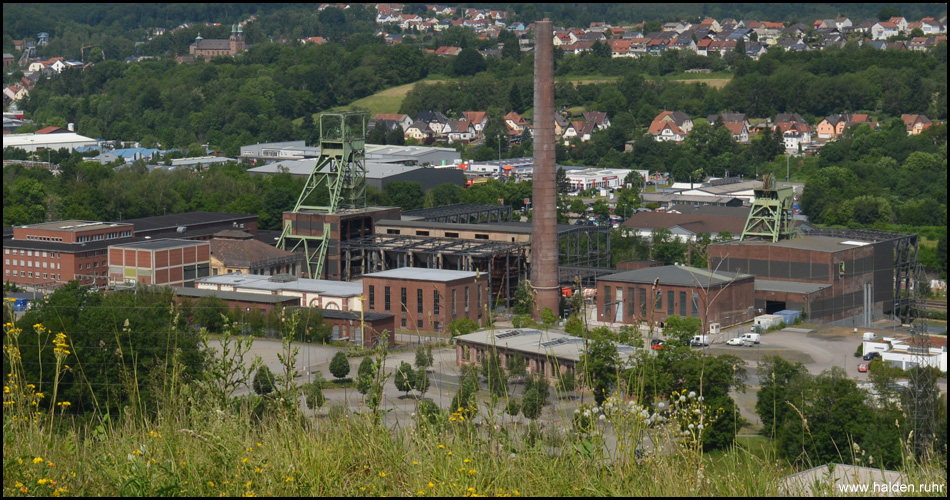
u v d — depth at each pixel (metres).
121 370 23.25
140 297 109.56
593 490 19.38
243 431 20.52
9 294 146.00
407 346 100.06
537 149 138.38
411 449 20.53
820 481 20.92
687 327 105.06
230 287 141.50
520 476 19.88
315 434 20.72
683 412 20.53
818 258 145.88
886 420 59.50
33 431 21.03
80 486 19.69
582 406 20.77
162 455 20.38
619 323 129.25
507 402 21.70
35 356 44.34
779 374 75.69
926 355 96.00
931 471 20.61
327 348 104.06
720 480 19.84
